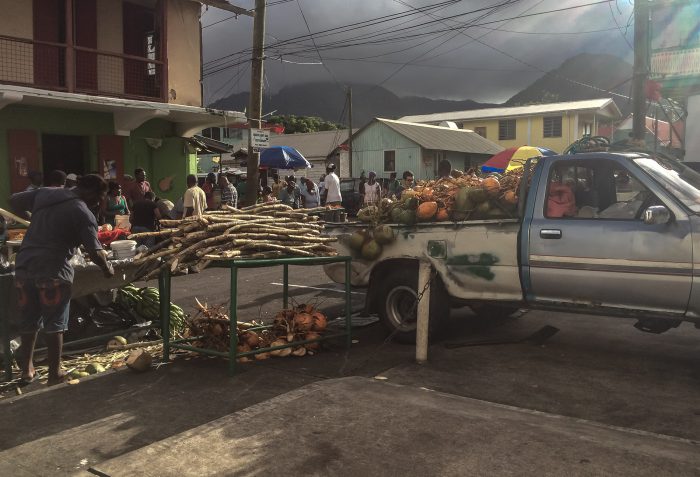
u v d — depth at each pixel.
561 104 42.97
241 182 21.94
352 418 3.98
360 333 6.79
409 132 36.94
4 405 4.66
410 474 3.24
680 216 4.84
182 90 16.42
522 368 5.30
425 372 5.22
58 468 3.58
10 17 13.61
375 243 6.40
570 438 3.60
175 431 4.08
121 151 15.41
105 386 5.02
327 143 45.44
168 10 15.98
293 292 9.60
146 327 6.47
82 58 14.93
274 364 5.55
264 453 3.53
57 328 5.16
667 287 4.84
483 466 3.28
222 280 10.91
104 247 6.96
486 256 5.79
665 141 26.14
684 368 5.23
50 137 14.38
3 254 6.79
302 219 6.23
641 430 3.93
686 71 18.41
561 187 5.52
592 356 5.63
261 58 14.83
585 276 5.22
